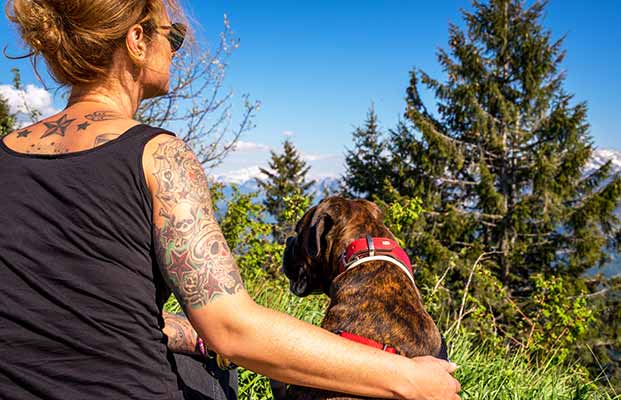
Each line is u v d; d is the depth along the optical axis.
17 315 1.29
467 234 20.17
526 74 21.31
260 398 3.25
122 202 1.32
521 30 21.70
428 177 21.84
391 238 2.47
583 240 19.36
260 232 7.36
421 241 18.50
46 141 1.41
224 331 1.32
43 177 1.34
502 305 16.06
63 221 1.31
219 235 1.36
